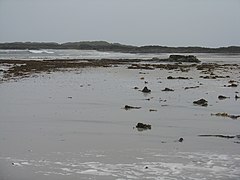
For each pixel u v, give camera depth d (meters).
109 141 12.06
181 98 22.34
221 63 70.50
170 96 23.12
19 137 12.49
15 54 103.88
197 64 65.31
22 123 14.84
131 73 41.66
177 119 15.99
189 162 9.84
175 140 12.30
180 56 76.75
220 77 37.22
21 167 9.26
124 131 13.62
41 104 19.62
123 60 76.00
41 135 12.82
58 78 34.78
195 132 13.56
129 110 18.16
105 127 14.27
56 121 15.32
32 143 11.69
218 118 16.31
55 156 10.26
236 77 37.53
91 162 9.74
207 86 28.98
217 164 9.68
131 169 9.22
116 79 34.28
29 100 20.94
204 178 8.62
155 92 24.97
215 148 11.29
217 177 8.70
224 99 22.19
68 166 9.39
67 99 21.48
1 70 41.81
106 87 27.73
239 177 8.72
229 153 10.73
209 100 21.72
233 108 19.03
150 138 12.55
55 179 8.46
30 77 35.41
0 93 23.67
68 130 13.67
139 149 11.09
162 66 55.75
